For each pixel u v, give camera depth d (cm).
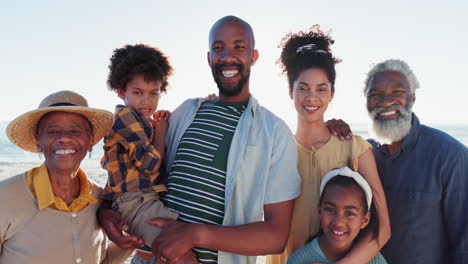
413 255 283
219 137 268
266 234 241
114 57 331
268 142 262
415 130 292
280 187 253
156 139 295
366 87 312
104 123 262
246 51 279
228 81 280
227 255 247
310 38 313
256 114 277
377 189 280
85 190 257
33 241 231
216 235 229
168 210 257
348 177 269
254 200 254
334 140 294
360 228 272
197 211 251
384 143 303
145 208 259
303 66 301
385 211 278
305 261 277
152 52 329
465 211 268
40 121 245
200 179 256
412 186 285
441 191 277
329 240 271
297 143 308
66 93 249
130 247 246
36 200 237
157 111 313
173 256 222
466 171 270
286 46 326
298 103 303
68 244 241
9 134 247
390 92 293
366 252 266
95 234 260
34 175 246
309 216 292
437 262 280
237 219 253
